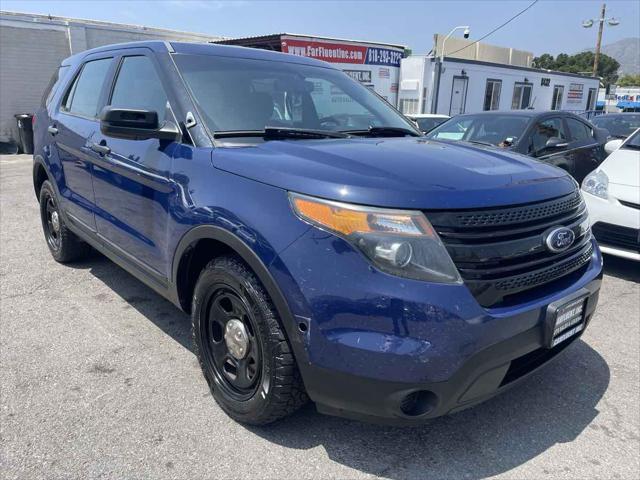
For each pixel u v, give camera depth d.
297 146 2.53
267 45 15.83
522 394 2.91
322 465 2.32
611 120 11.34
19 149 15.75
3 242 5.61
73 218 4.20
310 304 2.05
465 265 2.02
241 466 2.29
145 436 2.47
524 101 24.38
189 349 3.32
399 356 1.93
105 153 3.40
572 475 2.29
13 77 16.06
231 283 2.39
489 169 2.37
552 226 2.30
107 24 19.39
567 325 2.37
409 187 2.05
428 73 19.61
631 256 4.60
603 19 39.31
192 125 2.76
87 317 3.75
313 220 2.06
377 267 1.96
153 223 2.95
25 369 3.04
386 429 2.58
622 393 2.94
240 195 2.32
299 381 2.26
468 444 2.48
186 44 3.28
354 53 17.94
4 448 2.36
